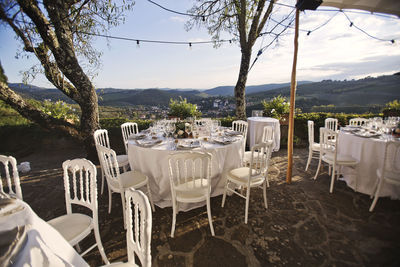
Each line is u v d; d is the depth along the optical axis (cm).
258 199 291
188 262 181
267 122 497
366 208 265
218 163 262
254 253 191
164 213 257
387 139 291
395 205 270
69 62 358
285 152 534
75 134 419
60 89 384
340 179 353
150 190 275
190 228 229
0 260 75
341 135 344
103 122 559
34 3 296
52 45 334
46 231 100
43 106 543
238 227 229
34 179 373
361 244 202
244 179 243
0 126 527
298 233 219
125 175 261
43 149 569
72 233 153
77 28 395
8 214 100
